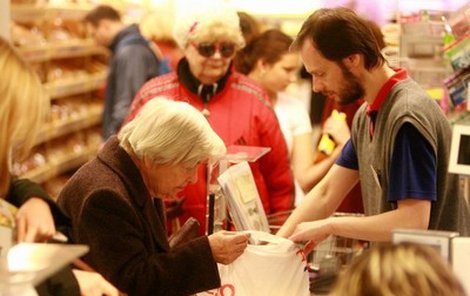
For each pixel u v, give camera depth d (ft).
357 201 11.63
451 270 5.24
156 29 21.95
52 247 6.06
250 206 9.15
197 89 12.65
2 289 5.61
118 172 8.35
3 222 6.35
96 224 8.08
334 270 9.22
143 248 8.25
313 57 8.64
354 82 8.66
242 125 12.48
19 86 6.31
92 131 29.43
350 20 8.50
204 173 11.64
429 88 12.67
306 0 22.77
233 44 12.49
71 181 8.53
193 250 8.29
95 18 24.16
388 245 5.37
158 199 9.12
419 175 8.31
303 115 14.52
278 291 8.28
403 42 12.60
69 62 28.02
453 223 8.95
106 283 6.91
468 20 10.02
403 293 4.95
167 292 8.22
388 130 8.53
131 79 20.53
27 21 24.30
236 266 8.34
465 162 7.82
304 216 9.91
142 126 8.27
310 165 13.98
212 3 12.64
